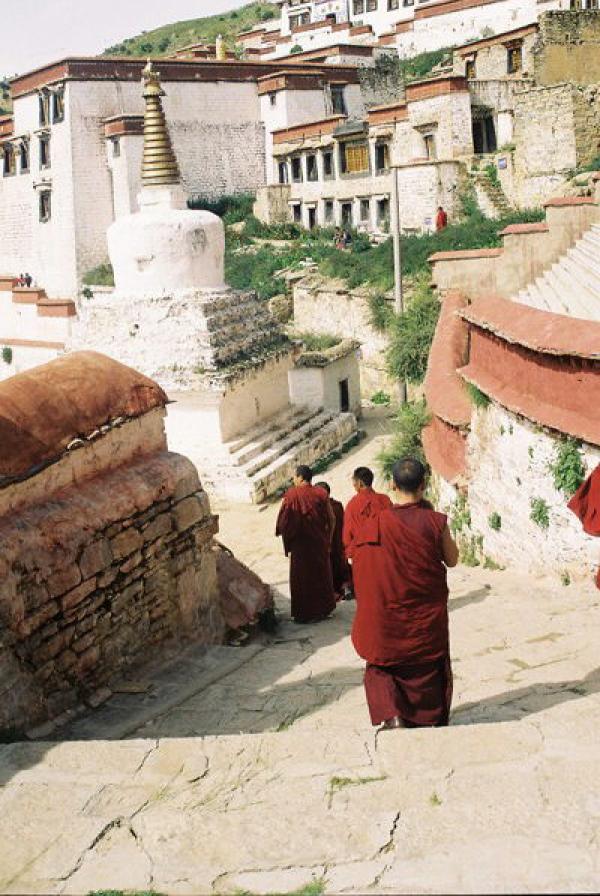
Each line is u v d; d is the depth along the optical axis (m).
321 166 48.00
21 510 7.76
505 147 42.12
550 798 4.87
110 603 8.37
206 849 4.73
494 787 5.00
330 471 24.53
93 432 8.60
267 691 8.43
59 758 5.71
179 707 8.08
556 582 11.46
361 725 7.02
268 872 4.50
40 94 50.75
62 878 4.61
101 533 8.29
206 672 9.02
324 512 11.63
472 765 5.25
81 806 5.20
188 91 51.41
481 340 14.35
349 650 9.85
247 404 24.56
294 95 51.97
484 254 20.72
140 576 8.84
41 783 5.44
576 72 43.53
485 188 40.56
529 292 19.19
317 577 11.62
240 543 19.23
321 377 27.86
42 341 35.53
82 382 8.81
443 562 6.59
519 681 7.72
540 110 39.16
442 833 4.66
